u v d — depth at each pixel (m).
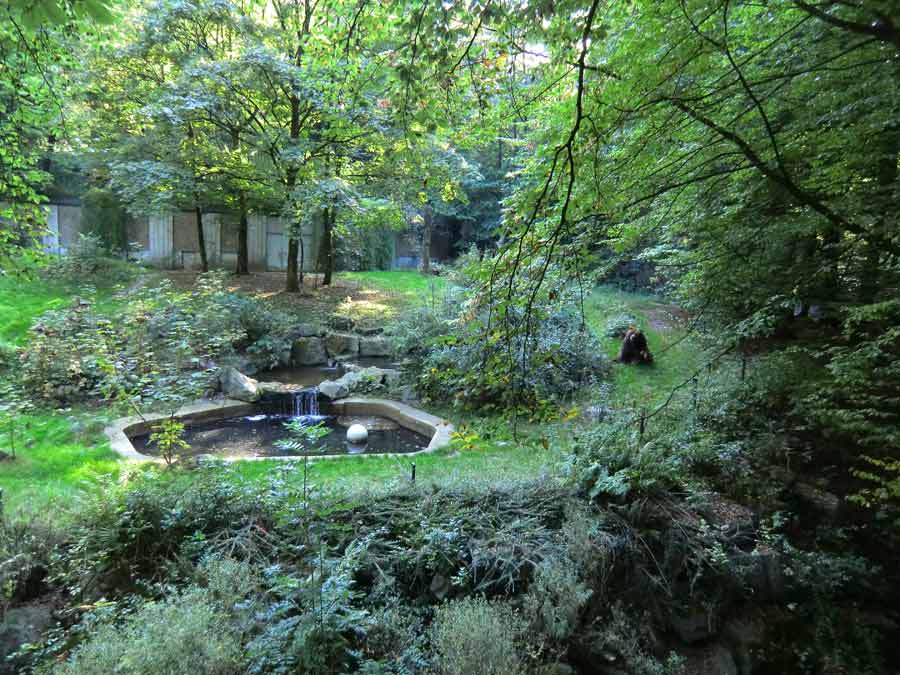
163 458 6.73
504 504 5.21
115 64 11.66
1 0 2.20
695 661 4.79
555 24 3.11
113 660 2.85
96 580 3.96
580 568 4.58
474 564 4.38
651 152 3.96
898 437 5.24
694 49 3.40
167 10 11.12
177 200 13.91
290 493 4.41
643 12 3.55
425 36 3.14
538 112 4.79
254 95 12.35
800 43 4.11
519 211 3.27
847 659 5.11
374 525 4.75
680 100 3.33
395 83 3.80
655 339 11.98
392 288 16.47
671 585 5.04
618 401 8.73
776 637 5.16
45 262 5.78
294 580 3.44
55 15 2.14
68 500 5.03
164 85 11.21
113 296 12.28
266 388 9.94
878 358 5.76
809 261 6.61
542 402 3.87
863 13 3.15
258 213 16.50
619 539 4.94
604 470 5.48
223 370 9.77
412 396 10.01
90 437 7.30
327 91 6.45
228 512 4.59
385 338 12.54
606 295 15.85
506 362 3.58
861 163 4.69
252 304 12.07
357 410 9.91
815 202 3.62
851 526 6.13
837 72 4.05
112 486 4.57
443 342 3.57
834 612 5.41
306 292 15.06
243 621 3.46
